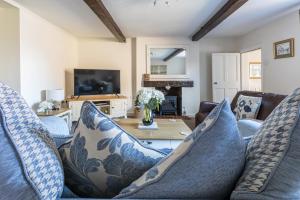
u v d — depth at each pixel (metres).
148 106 3.34
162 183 0.73
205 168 0.72
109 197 0.88
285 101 0.83
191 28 5.95
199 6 4.19
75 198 0.79
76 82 6.17
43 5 4.02
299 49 4.54
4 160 0.67
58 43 5.75
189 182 0.72
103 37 7.16
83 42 7.18
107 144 0.87
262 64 5.90
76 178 0.91
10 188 0.66
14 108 0.77
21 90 4.04
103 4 4.01
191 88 7.29
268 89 5.64
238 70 7.12
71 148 0.93
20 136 0.73
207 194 0.74
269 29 5.55
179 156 0.73
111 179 0.87
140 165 0.87
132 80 7.32
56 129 1.42
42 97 4.86
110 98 6.53
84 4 4.00
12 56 3.99
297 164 0.68
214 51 7.41
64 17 4.80
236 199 0.70
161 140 2.91
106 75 6.70
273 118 0.83
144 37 7.07
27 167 0.69
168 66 7.23
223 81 7.13
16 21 3.96
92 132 0.88
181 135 2.95
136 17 4.87
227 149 0.72
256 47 6.18
